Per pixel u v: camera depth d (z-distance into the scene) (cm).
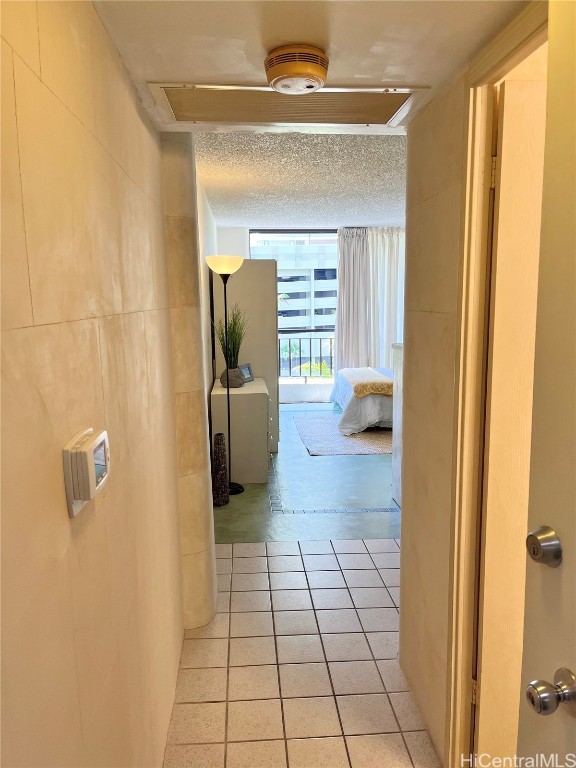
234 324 474
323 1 108
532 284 141
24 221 70
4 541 62
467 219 139
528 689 84
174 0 105
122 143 131
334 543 320
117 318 120
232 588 270
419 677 188
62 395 83
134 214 143
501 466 147
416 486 189
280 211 563
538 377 92
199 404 228
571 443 83
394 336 736
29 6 74
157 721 161
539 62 132
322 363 773
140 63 135
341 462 484
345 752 173
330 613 248
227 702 194
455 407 150
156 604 162
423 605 183
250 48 128
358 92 156
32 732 69
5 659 62
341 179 400
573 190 82
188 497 229
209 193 457
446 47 129
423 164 173
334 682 204
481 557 153
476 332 144
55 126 83
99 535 101
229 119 177
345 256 714
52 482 78
